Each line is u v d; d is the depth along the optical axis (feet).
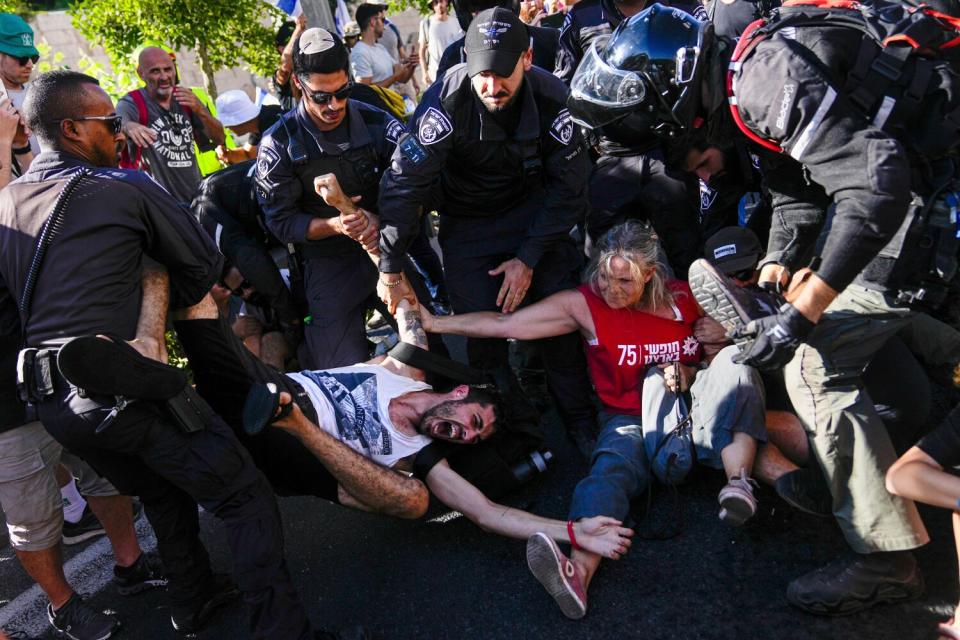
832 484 7.45
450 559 9.18
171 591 8.37
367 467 8.43
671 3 12.57
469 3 12.15
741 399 8.60
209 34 23.59
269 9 24.76
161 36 22.88
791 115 6.33
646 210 11.65
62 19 33.83
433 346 11.40
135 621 8.89
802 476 8.11
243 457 7.47
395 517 9.43
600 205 11.73
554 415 11.89
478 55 8.86
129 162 15.39
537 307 10.19
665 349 9.87
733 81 6.82
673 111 7.47
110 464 7.66
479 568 8.96
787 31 6.56
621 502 8.67
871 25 6.48
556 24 15.88
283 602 7.32
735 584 8.17
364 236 10.18
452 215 10.82
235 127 16.55
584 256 12.73
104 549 10.32
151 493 7.95
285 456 8.79
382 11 23.00
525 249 10.25
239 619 8.63
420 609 8.50
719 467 8.91
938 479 6.21
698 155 8.23
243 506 7.38
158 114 16.38
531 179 10.26
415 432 9.37
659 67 7.35
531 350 12.10
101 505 8.85
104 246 7.11
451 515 9.95
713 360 9.16
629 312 9.91
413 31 38.22
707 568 8.44
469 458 9.46
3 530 11.00
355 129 10.77
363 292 11.59
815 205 8.07
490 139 9.66
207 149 17.58
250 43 24.89
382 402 9.36
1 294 7.59
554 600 8.30
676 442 9.15
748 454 8.46
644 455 9.43
